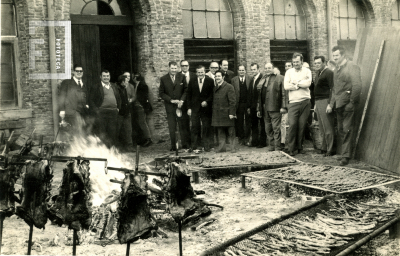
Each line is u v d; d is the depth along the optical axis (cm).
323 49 1692
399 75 901
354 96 941
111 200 586
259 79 1203
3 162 461
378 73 976
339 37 1766
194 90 1149
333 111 1037
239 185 813
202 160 905
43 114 1163
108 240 534
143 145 1288
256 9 1534
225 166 859
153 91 1338
